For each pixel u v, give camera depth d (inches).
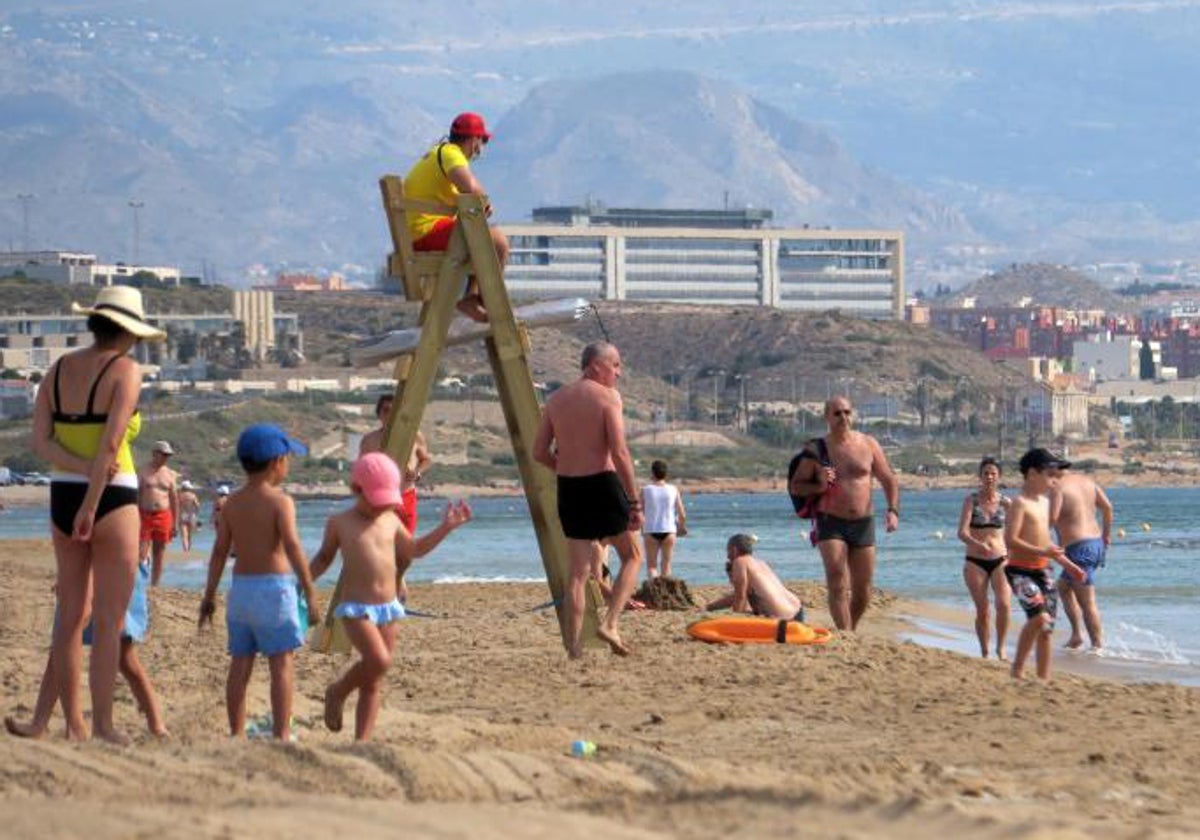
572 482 1804.9
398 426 1881.2
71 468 1213.1
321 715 1397.6
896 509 2151.8
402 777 1020.5
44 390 1222.9
